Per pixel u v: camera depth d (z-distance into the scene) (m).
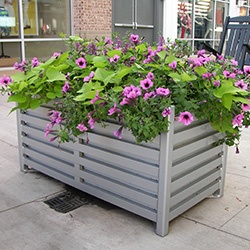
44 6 7.99
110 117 2.18
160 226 2.09
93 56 2.63
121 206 2.30
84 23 8.30
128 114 1.97
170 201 2.10
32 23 7.86
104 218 2.29
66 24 8.44
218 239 2.07
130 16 9.45
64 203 2.50
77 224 2.22
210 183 2.48
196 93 2.20
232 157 3.43
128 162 2.18
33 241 2.04
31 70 2.64
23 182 2.83
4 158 3.34
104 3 8.62
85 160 2.45
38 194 2.63
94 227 2.19
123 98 2.02
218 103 2.17
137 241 2.04
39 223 2.23
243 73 2.51
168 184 2.05
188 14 11.16
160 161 2.02
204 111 2.18
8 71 7.37
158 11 10.12
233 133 2.37
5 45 7.43
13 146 3.67
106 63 2.47
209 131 2.33
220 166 2.53
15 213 2.35
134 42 2.71
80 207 2.44
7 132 4.14
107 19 8.77
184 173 2.20
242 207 2.46
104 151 2.31
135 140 2.10
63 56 2.63
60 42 8.38
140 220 2.27
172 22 10.50
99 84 2.21
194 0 11.25
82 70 2.52
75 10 8.27
